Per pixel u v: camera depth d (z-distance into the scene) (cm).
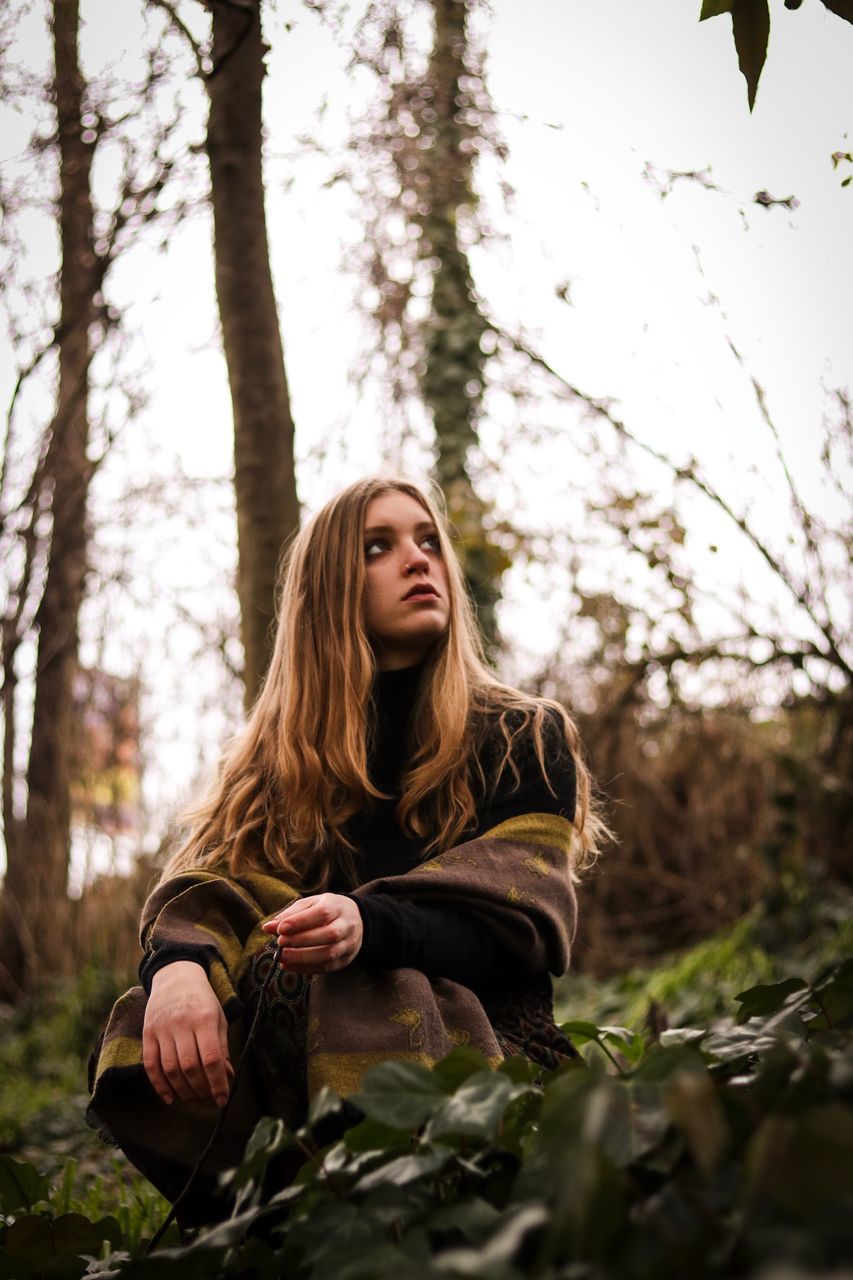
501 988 176
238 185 388
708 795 604
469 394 668
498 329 565
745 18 138
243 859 188
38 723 786
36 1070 613
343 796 192
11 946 782
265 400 382
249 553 373
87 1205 234
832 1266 66
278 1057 164
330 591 202
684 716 580
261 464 378
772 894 501
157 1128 166
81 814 771
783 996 127
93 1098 165
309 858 188
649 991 500
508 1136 107
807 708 554
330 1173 107
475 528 567
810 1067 89
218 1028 155
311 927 149
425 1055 153
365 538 205
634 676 564
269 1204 108
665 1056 90
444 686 195
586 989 573
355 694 194
